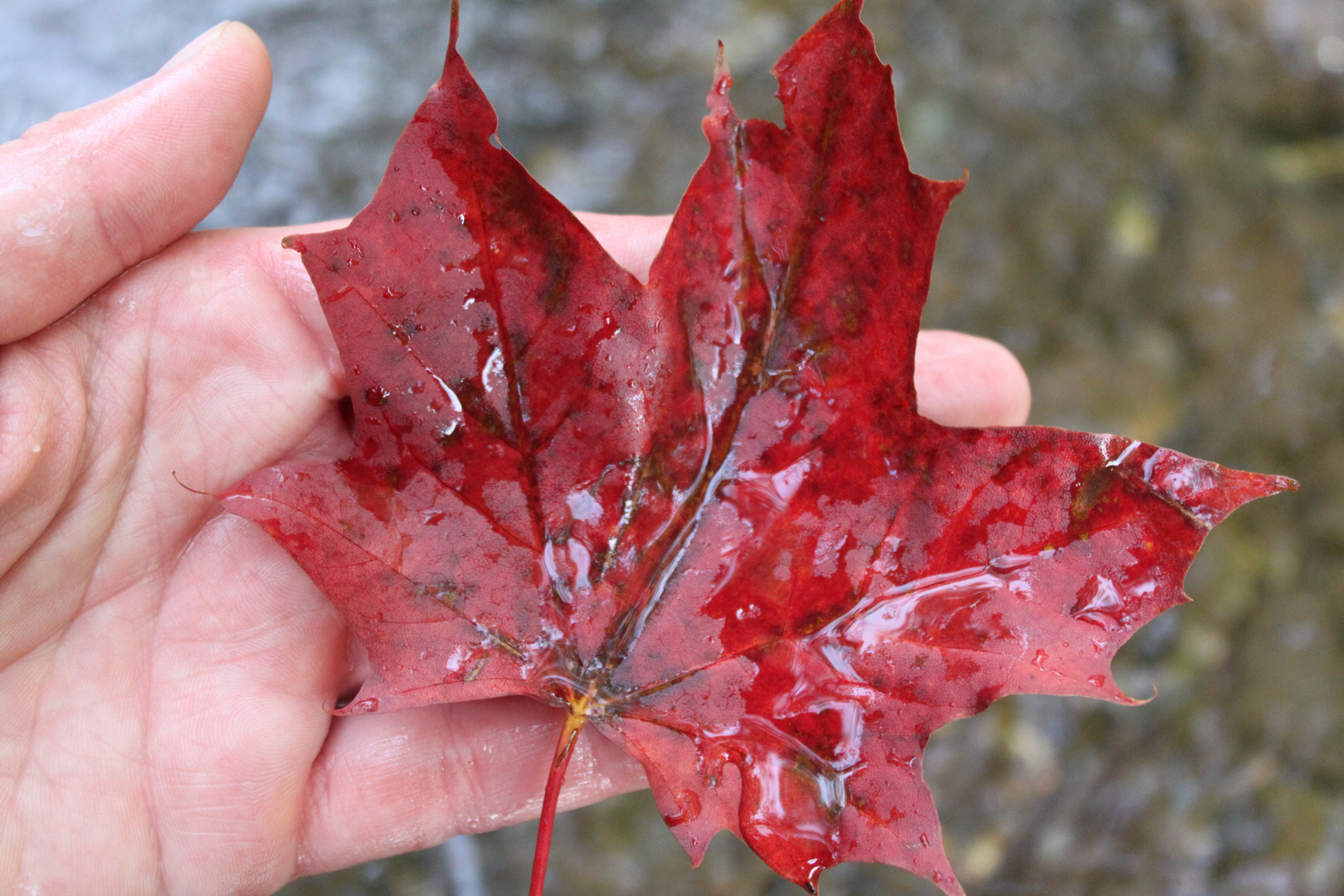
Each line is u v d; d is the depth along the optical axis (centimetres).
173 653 32
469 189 28
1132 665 44
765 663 29
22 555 30
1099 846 43
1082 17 55
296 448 32
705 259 29
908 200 28
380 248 28
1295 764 44
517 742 33
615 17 50
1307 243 52
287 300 31
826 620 29
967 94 51
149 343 31
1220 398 48
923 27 52
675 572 29
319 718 32
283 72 48
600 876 41
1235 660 44
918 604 29
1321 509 47
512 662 29
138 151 30
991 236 49
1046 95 52
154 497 31
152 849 32
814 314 29
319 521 28
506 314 28
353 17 50
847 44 28
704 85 49
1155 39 56
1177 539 28
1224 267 50
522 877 41
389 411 28
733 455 29
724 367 29
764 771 29
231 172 31
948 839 42
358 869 41
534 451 29
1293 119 56
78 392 30
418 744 33
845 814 29
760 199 28
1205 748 44
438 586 29
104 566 31
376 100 49
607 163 47
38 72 47
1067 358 47
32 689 31
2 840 31
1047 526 28
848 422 29
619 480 29
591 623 29
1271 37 58
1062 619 28
